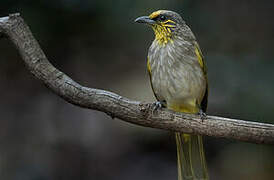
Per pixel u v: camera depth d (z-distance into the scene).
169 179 13.24
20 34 7.28
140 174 13.52
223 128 7.62
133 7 13.48
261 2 15.41
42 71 7.35
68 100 7.50
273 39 14.90
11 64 13.85
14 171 13.03
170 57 9.09
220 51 14.57
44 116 14.04
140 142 14.23
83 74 14.51
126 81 14.51
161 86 9.26
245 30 15.09
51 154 13.55
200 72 9.32
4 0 12.55
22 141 13.53
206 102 10.02
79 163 13.61
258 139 7.54
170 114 7.71
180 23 9.27
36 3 12.81
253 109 12.68
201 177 9.16
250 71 13.30
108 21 13.73
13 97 13.93
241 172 13.51
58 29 13.43
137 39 14.34
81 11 13.36
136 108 7.53
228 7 14.95
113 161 13.82
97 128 14.20
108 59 14.77
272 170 13.34
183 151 9.24
